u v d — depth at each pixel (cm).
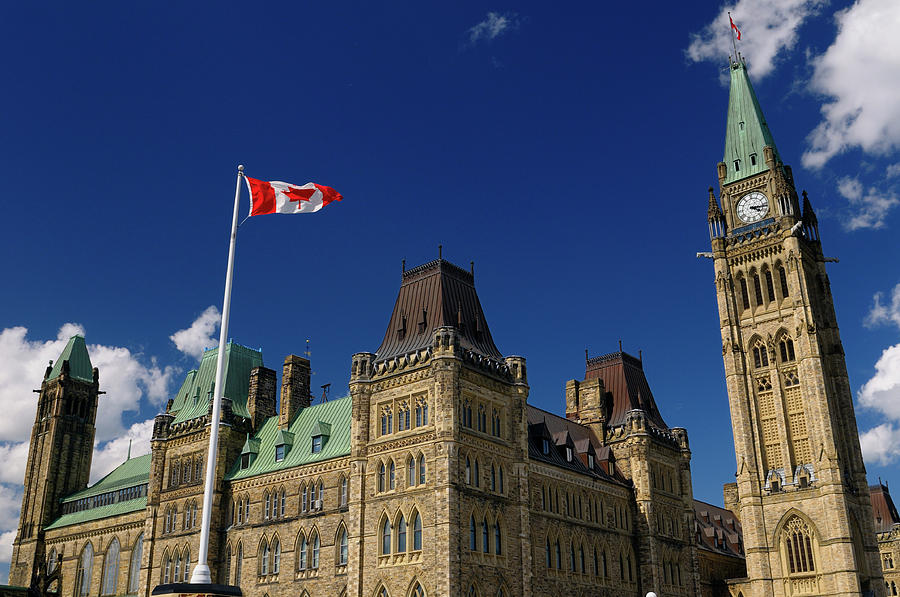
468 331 7738
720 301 12056
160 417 9681
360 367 7562
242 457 9081
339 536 7788
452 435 6788
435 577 6475
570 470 8450
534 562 7562
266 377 9931
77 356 14062
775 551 10738
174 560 8944
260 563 8331
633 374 10481
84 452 13412
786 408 11238
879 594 10619
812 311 11450
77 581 11125
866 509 11025
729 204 12431
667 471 9725
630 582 8812
